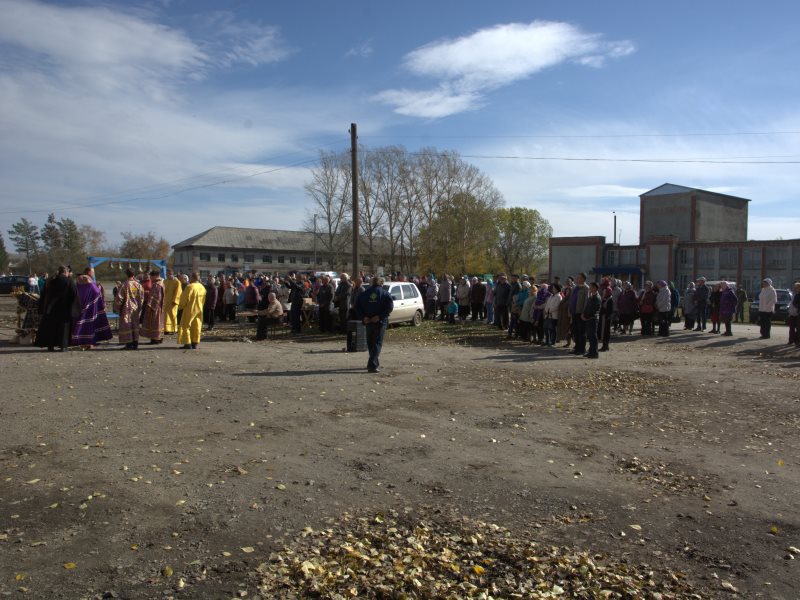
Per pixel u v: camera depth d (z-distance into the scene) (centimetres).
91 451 628
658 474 593
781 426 781
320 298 1984
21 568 389
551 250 7144
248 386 991
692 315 2172
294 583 379
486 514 491
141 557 407
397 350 1535
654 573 401
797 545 443
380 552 418
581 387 1037
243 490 530
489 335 1906
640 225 7112
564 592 375
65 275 1388
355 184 2716
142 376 1066
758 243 5944
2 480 540
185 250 9625
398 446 671
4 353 1343
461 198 6606
